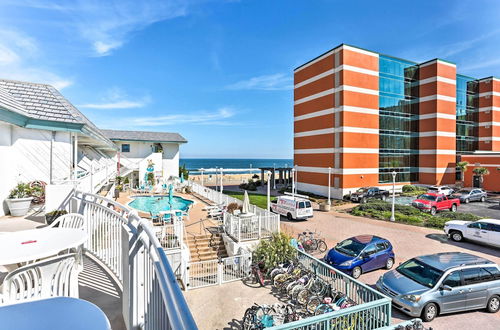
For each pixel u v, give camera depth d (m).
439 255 9.87
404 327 6.91
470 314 8.68
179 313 1.59
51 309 1.88
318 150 32.78
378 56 32.25
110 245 5.48
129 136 35.84
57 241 3.68
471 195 28.25
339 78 30.03
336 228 18.55
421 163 35.78
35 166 11.25
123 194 25.89
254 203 26.97
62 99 10.64
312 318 6.76
